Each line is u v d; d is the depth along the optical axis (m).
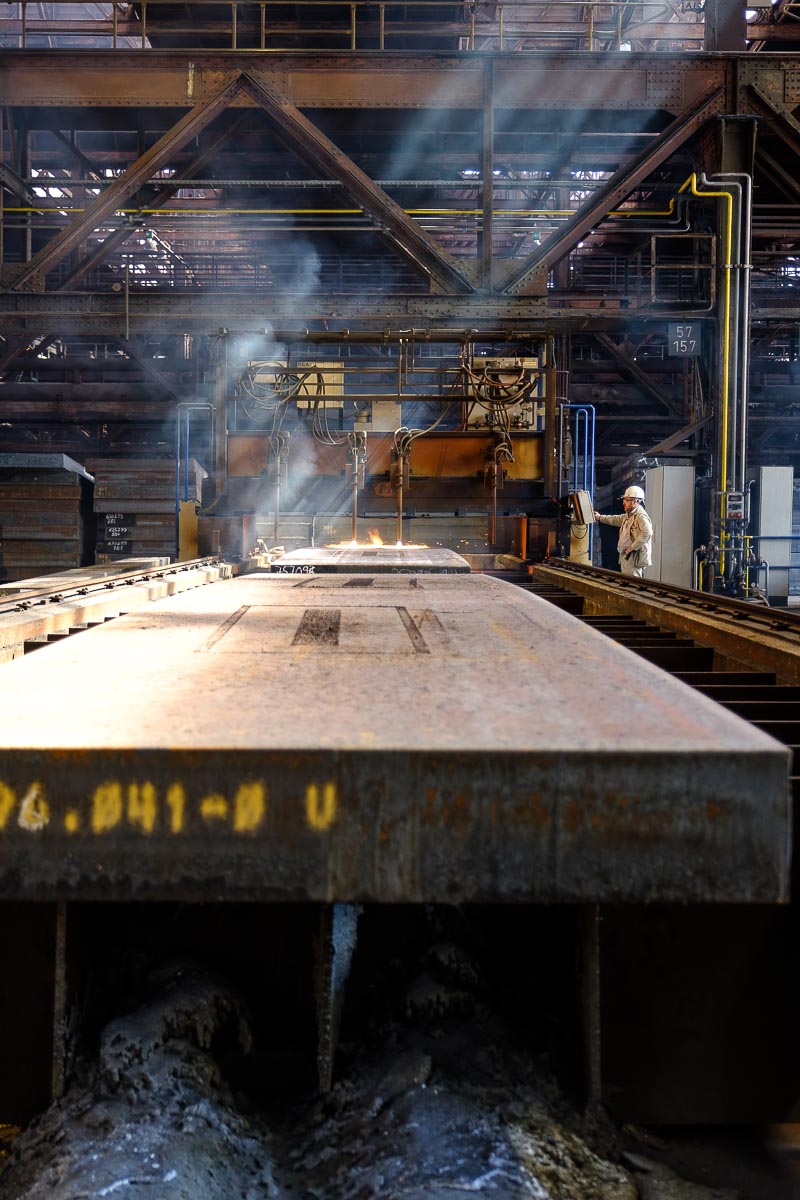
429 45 15.40
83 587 5.65
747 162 12.53
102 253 12.71
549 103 12.59
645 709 1.79
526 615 3.33
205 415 17.75
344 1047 2.26
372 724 1.65
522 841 1.47
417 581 5.02
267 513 9.72
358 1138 1.95
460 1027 2.23
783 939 2.26
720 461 12.54
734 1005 2.27
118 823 1.48
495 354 16.44
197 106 12.48
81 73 12.48
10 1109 2.17
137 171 12.45
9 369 18.55
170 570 7.39
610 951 2.25
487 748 1.47
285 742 1.50
